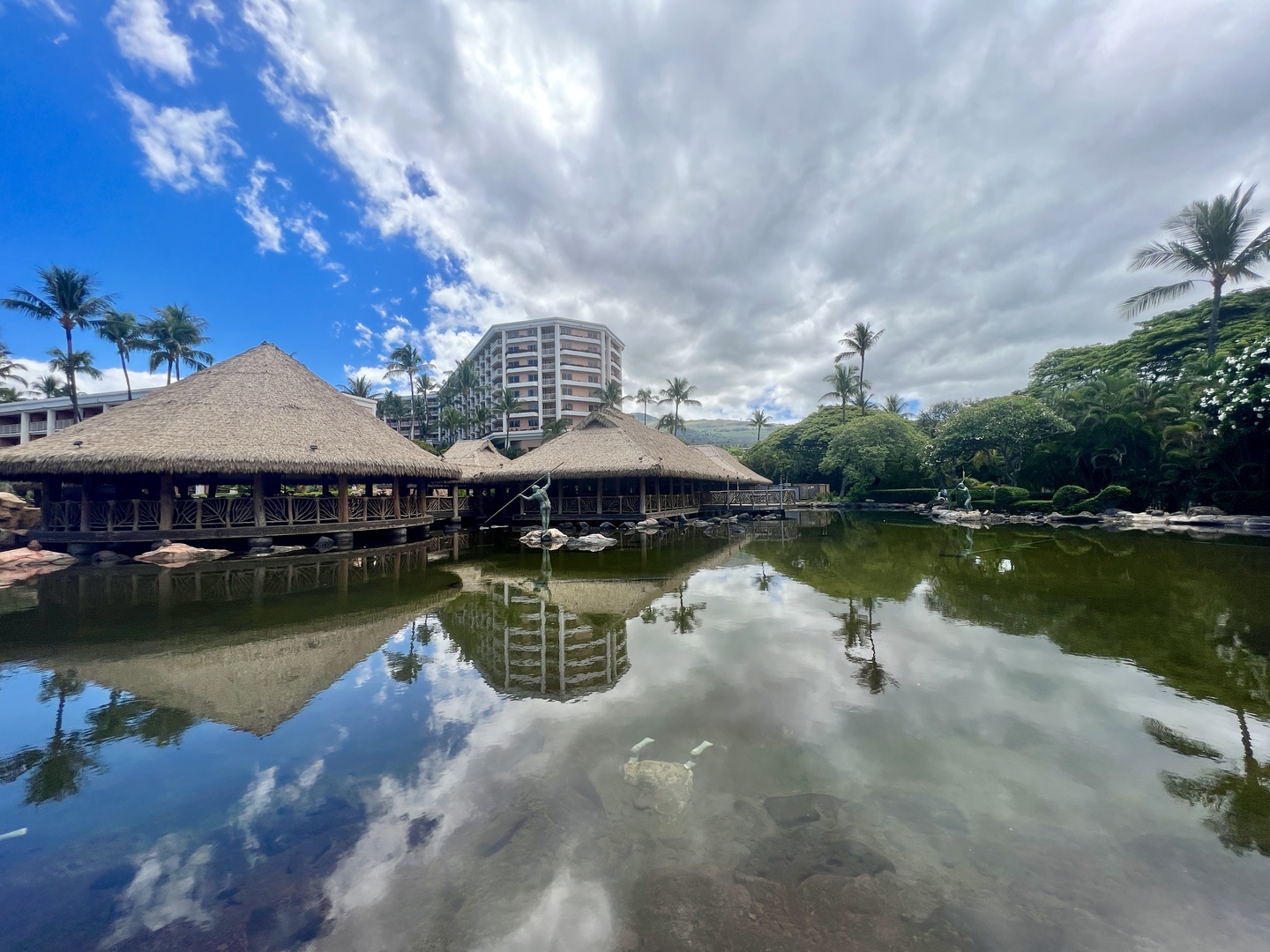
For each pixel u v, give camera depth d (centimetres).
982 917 230
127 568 1215
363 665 568
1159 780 336
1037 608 781
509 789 333
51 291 3231
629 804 314
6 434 4988
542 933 223
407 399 8131
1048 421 3072
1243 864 262
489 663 570
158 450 1323
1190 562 1185
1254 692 470
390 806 319
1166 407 2659
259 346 1780
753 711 439
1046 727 407
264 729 425
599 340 8281
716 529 2331
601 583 1027
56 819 315
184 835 298
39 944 224
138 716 452
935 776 341
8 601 871
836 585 981
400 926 229
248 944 222
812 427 5503
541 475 2238
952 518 2838
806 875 255
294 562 1305
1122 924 226
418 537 2028
